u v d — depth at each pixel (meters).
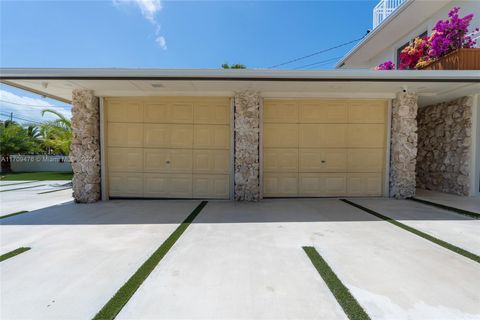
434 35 5.94
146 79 5.24
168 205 5.88
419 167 8.50
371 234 3.84
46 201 6.44
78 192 6.17
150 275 2.61
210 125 6.48
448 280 2.51
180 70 4.98
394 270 2.71
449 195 6.95
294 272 2.68
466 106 6.66
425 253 3.14
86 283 2.46
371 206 5.70
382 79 5.17
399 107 6.36
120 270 2.73
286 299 2.21
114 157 6.54
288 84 5.60
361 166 6.77
